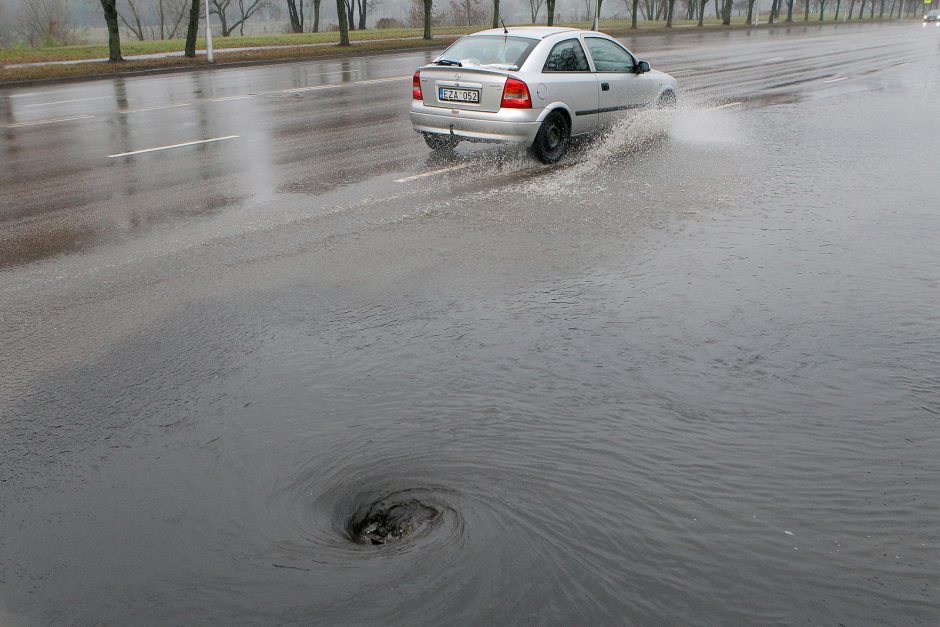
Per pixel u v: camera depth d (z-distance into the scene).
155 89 18.75
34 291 4.91
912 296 4.57
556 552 2.42
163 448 3.08
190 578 2.35
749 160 8.77
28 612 2.24
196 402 3.44
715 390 3.47
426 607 2.21
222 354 3.92
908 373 3.61
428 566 2.37
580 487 2.75
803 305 4.45
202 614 2.21
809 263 5.17
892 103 13.73
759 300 4.52
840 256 5.31
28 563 2.44
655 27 62.62
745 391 3.46
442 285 4.84
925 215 6.32
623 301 4.53
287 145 10.22
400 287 4.82
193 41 28.89
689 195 7.13
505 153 9.51
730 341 3.97
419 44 35.66
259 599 2.25
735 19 98.19
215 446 3.09
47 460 3.02
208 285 4.93
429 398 3.42
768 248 5.50
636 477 2.82
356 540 2.53
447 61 9.24
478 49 9.20
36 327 4.34
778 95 15.30
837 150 9.29
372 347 3.95
